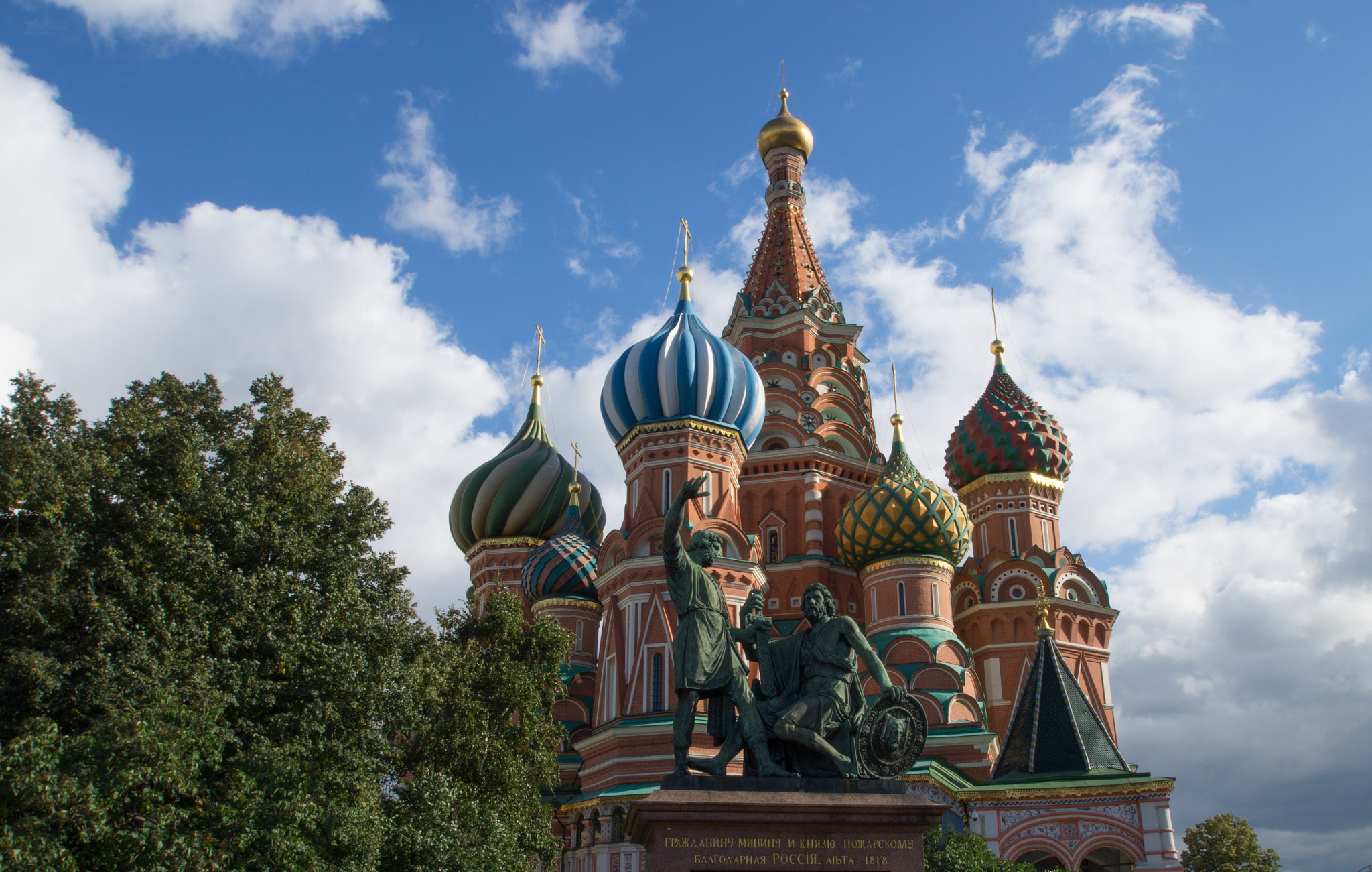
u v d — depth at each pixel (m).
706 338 57.06
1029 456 67.00
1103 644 63.12
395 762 33.31
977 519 67.69
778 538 62.97
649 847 15.70
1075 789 43.16
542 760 36.88
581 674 59.25
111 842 20.17
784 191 77.44
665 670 49.56
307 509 28.14
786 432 66.00
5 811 19.27
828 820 15.30
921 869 15.27
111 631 22.47
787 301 71.12
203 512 25.73
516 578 66.88
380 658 27.17
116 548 24.08
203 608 24.47
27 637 22.48
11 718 22.03
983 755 50.16
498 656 38.28
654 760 47.16
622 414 56.56
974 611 62.44
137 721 20.72
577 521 65.44
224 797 22.75
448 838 29.22
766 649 17.31
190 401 28.55
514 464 68.88
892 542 56.91
